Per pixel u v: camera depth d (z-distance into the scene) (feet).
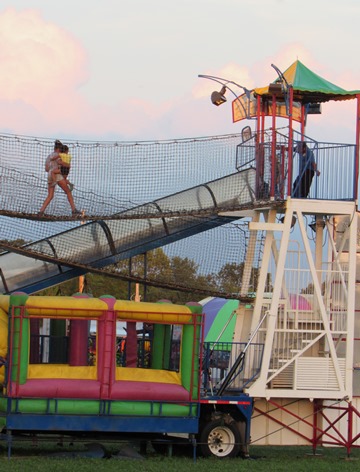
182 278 84.58
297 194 77.36
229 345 78.79
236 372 74.49
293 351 76.13
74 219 77.56
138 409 68.39
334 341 80.18
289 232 76.02
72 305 67.15
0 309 71.31
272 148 76.89
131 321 69.10
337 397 76.18
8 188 76.54
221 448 71.82
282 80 75.31
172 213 77.61
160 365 72.84
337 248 81.51
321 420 77.82
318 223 81.61
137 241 82.17
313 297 79.87
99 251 81.66
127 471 60.64
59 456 67.92
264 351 74.84
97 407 67.62
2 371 69.26
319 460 72.95
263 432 76.89
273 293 75.36
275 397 75.10
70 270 82.99
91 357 76.74
